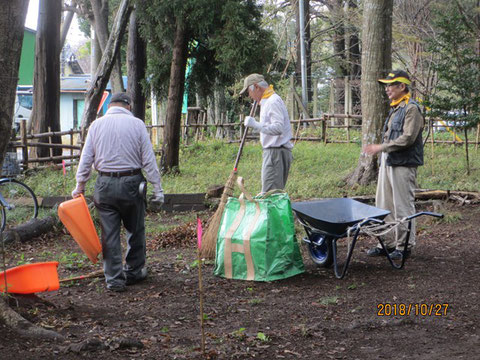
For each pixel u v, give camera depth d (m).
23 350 4.23
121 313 5.68
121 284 6.57
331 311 5.68
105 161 6.55
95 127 6.59
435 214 6.53
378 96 12.98
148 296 6.32
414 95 22.58
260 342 4.75
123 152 6.55
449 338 4.83
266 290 6.49
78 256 8.52
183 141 21.44
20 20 4.97
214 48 15.73
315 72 41.03
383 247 7.06
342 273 6.82
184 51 15.76
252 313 5.68
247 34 15.34
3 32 4.90
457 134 20.80
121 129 6.55
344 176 13.87
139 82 17.84
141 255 6.87
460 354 4.41
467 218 10.38
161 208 12.12
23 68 36.31
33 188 13.59
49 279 5.54
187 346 4.62
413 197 7.49
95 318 5.45
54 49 17.78
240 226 7.00
